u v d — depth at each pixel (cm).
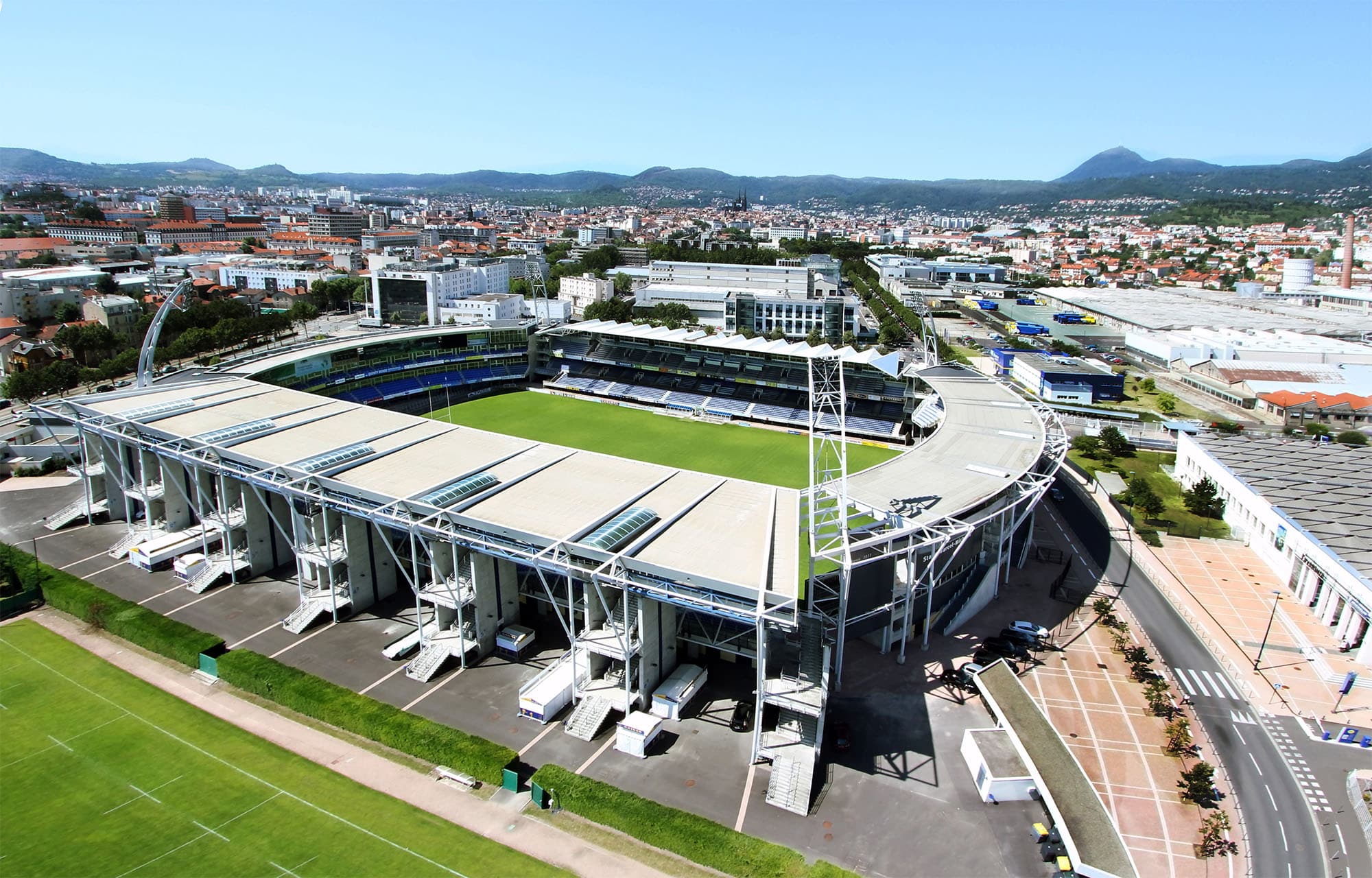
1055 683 8081
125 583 9838
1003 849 5953
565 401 19538
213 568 9981
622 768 6769
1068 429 17638
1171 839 6097
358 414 11988
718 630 7888
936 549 8200
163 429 10856
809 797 6319
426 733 6925
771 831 6088
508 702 7656
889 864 5788
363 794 6444
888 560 8269
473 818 6209
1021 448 11469
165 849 5816
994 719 7475
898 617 8638
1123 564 10950
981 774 6569
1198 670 8388
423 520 8200
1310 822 6319
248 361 16075
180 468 10894
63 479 13438
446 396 19438
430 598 8244
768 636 7575
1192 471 13938
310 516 9094
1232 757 7056
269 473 9325
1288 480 12006
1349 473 12350
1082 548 11450
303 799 6366
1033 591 10088
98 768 6681
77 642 8619
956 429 12444
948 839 6038
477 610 8281
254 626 8900
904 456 10981
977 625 9238
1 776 6569
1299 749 7188
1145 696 7825
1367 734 7369
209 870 5631
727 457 15312
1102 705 7731
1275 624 9362
